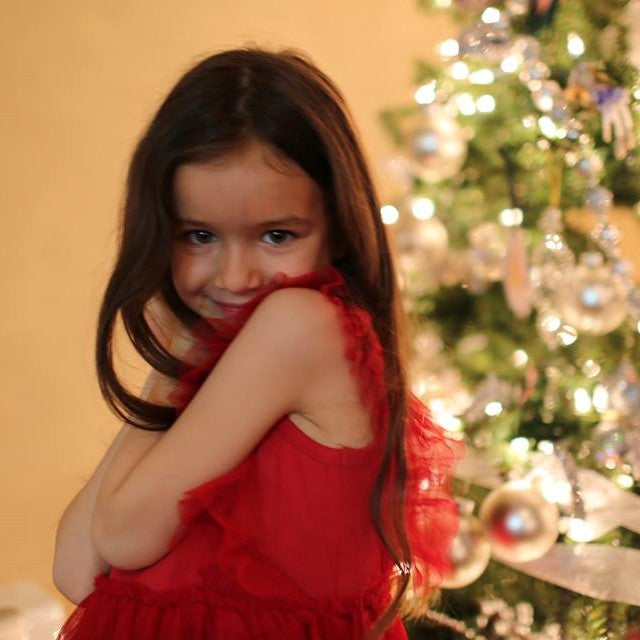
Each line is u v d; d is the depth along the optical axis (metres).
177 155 1.00
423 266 2.25
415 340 1.96
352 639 1.03
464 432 2.17
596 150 2.23
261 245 1.04
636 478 2.13
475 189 2.35
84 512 1.16
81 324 2.87
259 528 1.02
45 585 2.76
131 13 2.88
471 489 2.18
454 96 2.29
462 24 2.36
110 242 2.86
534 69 2.07
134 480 1.02
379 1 3.23
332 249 1.09
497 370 2.28
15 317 2.81
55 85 2.82
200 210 1.01
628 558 2.10
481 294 2.35
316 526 1.02
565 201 2.29
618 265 2.06
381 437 1.05
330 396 1.03
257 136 0.99
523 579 2.19
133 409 1.12
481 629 2.17
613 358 2.23
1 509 2.78
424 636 2.21
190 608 1.01
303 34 3.15
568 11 2.17
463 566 1.90
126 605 1.03
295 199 1.01
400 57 3.27
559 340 2.15
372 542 1.05
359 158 1.08
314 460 1.02
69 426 2.87
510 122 2.26
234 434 1.01
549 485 2.05
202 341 1.11
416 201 2.32
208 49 2.99
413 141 2.14
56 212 2.84
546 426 2.23
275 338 1.01
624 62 2.19
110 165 2.88
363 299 1.10
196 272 1.05
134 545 1.03
